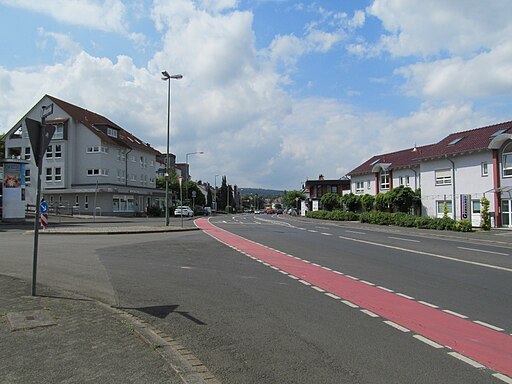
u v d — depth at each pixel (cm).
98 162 5812
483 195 3581
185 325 671
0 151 6525
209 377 448
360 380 464
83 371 457
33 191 5797
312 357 534
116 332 592
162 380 436
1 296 809
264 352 552
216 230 3164
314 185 8500
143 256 1528
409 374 482
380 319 717
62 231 2647
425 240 2381
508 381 466
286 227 3688
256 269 1253
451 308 796
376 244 2078
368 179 5922
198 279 1078
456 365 512
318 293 923
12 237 2303
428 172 4281
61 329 603
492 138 3562
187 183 9212
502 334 639
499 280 1090
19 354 505
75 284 988
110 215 5628
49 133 808
